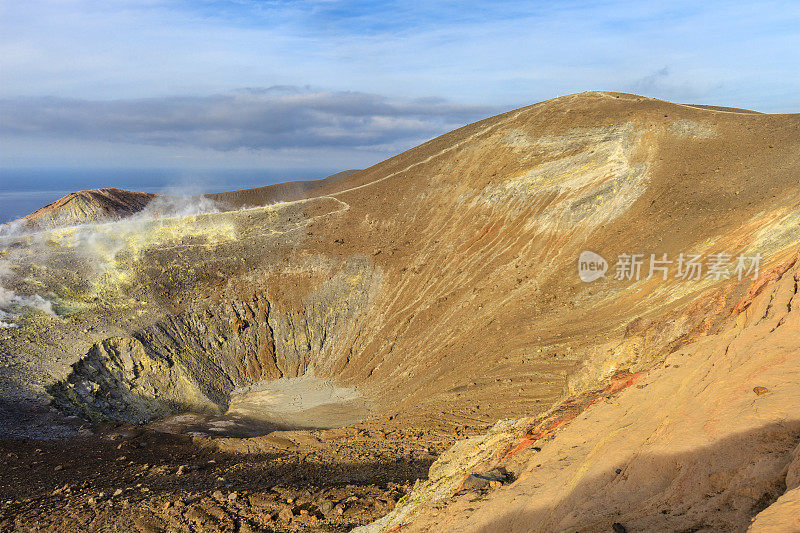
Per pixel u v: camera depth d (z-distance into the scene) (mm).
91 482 18125
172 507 14086
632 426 6965
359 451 20109
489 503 7312
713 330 11305
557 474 7168
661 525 4246
